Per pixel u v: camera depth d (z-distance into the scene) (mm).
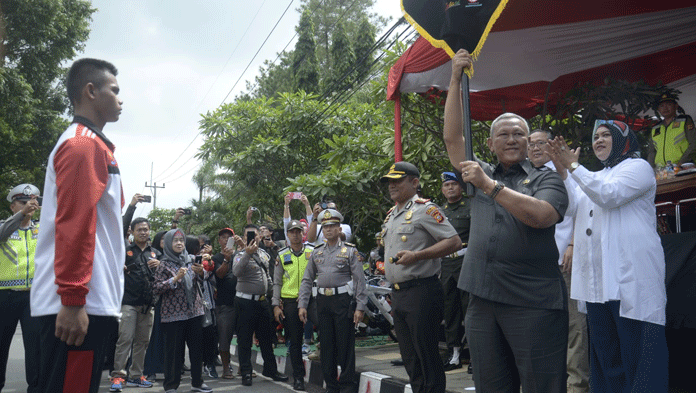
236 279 7938
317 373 7062
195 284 6582
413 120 8562
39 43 19359
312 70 26031
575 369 4297
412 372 4484
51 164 2348
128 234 7641
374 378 5832
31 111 19812
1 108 18438
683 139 5574
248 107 16797
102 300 2352
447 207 6070
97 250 2369
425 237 4367
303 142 15719
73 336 2217
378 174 10984
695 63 6547
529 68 6555
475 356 3021
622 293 3361
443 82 6789
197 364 6586
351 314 5863
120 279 2496
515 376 3021
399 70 6883
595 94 5926
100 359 2377
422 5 3773
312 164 15492
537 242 2900
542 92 7172
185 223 31203
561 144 3541
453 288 5969
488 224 3014
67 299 2184
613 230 3455
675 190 4734
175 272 6426
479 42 3273
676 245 4141
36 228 5648
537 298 2859
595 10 5379
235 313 7961
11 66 18734
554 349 2846
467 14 3293
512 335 2893
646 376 3256
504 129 3146
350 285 5871
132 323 7098
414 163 9062
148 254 7410
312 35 26547
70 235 2191
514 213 2797
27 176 22516
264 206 15414
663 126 5824
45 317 2299
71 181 2232
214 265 8133
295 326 6844
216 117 16594
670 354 4551
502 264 2924
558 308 2857
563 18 5473
